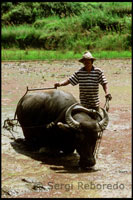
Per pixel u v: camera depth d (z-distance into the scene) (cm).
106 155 651
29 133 705
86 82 642
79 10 3459
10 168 594
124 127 830
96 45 2712
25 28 3086
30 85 1398
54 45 2852
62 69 1889
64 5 3462
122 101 1114
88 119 591
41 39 2919
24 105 707
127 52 2561
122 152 666
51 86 1366
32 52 2614
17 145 723
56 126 638
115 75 1664
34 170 585
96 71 641
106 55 2431
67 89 1332
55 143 671
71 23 3064
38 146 705
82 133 566
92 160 566
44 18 3359
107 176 556
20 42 2931
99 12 3183
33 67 1964
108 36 2792
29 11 3419
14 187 516
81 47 2705
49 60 2292
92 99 648
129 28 2880
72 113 607
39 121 670
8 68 1925
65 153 671
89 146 568
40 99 680
